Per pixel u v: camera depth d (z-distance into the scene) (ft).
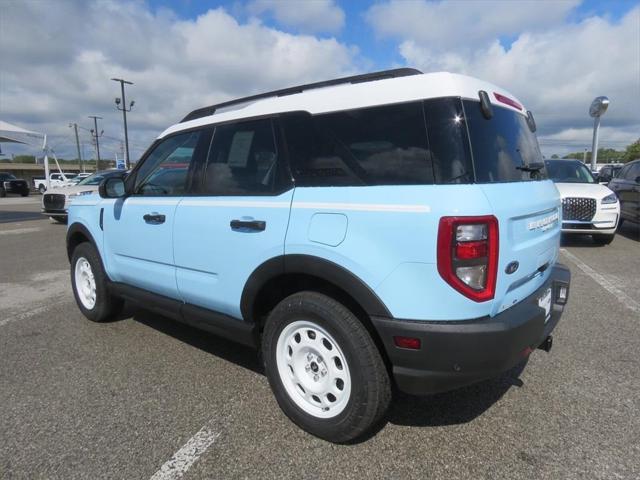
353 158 7.98
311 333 8.52
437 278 6.93
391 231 7.21
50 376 11.16
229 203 9.59
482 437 8.49
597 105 47.80
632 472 7.47
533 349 8.42
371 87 8.12
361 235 7.50
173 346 13.02
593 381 10.61
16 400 10.02
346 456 8.00
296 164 8.71
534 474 7.46
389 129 7.70
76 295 15.67
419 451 8.11
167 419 9.20
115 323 15.08
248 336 9.71
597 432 8.59
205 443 8.39
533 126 10.45
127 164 116.67
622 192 34.91
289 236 8.38
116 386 10.61
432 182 7.12
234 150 9.96
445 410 9.44
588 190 27.68
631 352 12.21
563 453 7.98
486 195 7.04
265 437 8.57
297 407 8.73
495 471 7.55
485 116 7.79
